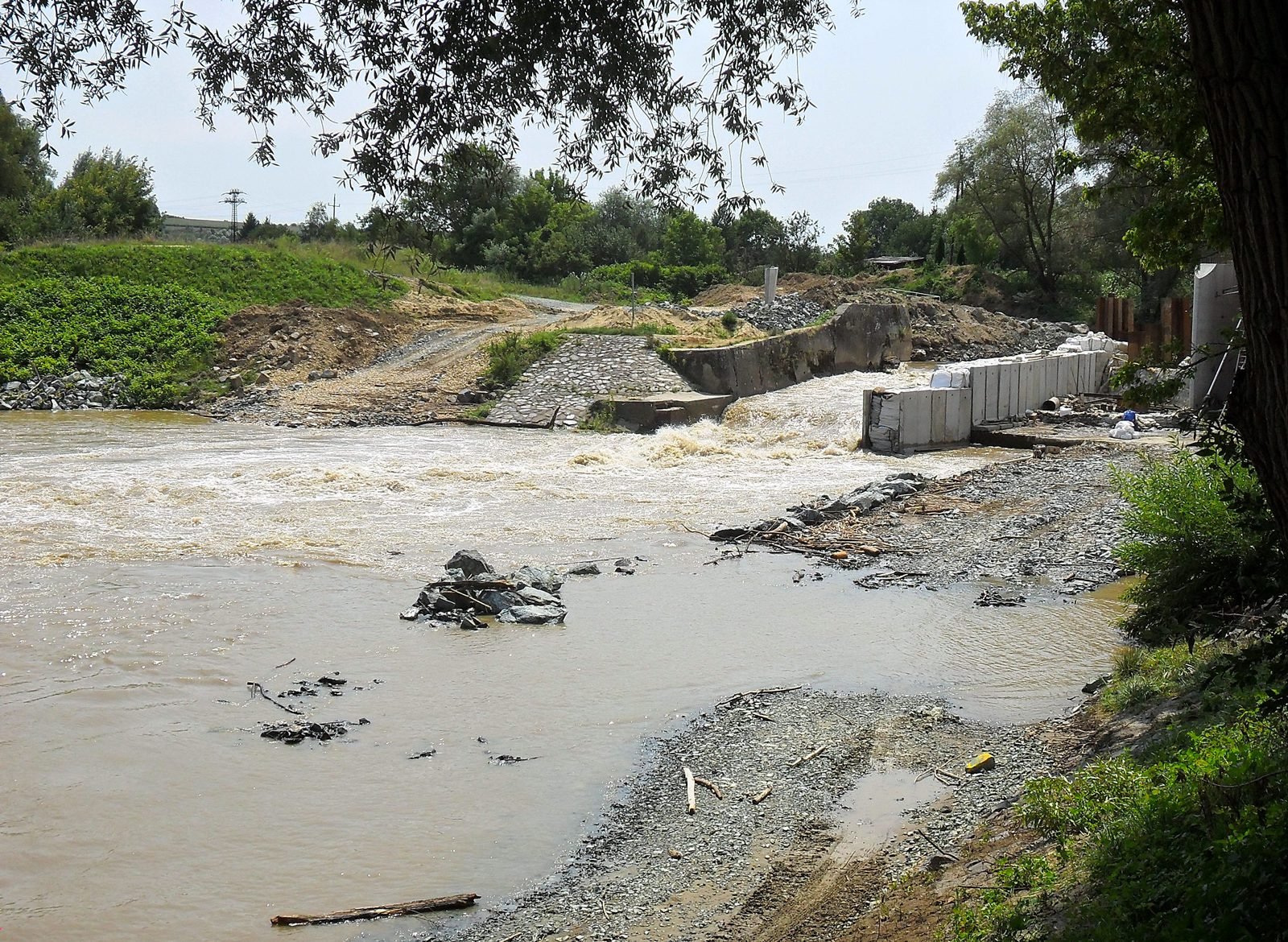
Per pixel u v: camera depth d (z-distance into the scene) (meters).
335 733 11.60
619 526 22.52
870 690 12.74
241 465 29.11
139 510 23.39
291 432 36.69
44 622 15.45
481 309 55.41
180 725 11.83
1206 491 10.25
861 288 65.75
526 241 80.12
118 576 18.02
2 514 22.56
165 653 14.20
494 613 16.20
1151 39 7.79
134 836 9.34
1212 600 10.25
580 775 10.58
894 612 16.19
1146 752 8.98
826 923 7.57
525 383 41.84
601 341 44.59
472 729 11.74
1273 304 4.54
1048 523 20.91
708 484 27.50
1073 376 40.72
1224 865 5.80
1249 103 4.45
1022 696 12.40
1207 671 10.14
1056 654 13.98
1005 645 14.41
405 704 12.46
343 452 31.86
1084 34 8.80
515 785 10.36
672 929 7.77
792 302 57.09
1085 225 72.62
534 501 25.22
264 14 8.91
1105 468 24.91
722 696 12.66
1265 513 7.96
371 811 9.83
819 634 15.09
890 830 9.02
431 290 57.84
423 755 11.05
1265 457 4.75
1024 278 76.12
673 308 54.94
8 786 10.26
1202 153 7.90
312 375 45.06
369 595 17.19
